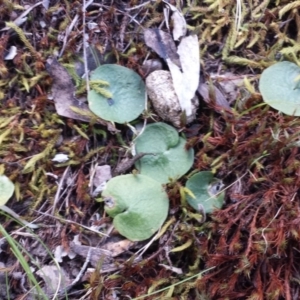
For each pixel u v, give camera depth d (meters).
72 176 0.22
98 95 0.22
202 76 0.23
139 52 0.23
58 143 0.22
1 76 0.23
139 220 0.21
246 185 0.21
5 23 0.23
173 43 0.23
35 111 0.22
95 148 0.23
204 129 0.22
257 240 0.20
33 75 0.23
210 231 0.21
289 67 0.22
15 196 0.22
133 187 0.21
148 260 0.21
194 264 0.21
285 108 0.21
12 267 0.21
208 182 0.22
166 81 0.22
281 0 0.23
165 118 0.22
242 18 0.23
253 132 0.22
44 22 0.23
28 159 0.22
